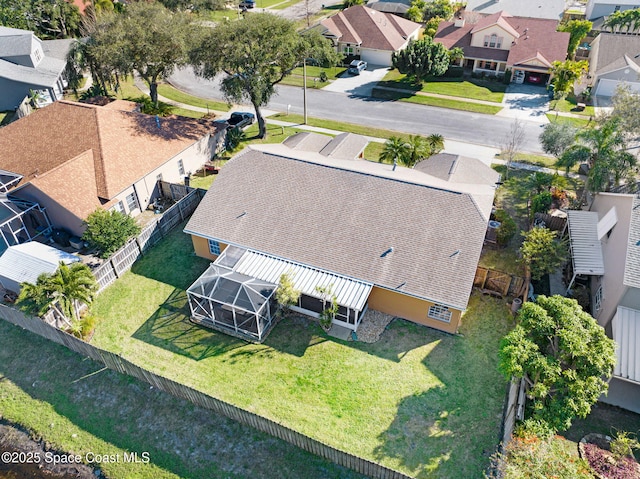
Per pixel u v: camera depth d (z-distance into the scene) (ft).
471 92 237.66
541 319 78.64
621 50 236.02
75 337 94.84
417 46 233.14
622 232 94.68
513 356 75.56
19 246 114.52
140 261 123.54
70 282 97.76
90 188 131.54
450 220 104.47
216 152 176.35
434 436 80.79
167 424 83.92
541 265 105.50
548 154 177.17
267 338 100.48
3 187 131.44
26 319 99.66
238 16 367.66
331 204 113.09
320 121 207.92
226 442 80.64
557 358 76.79
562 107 218.38
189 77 265.75
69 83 223.10
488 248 127.34
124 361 88.89
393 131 197.77
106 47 189.37
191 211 142.51
